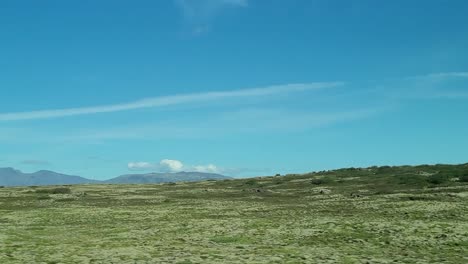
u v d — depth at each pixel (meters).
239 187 108.12
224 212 52.97
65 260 23.75
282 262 22.53
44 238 34.12
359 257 24.12
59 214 52.69
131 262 22.86
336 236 32.06
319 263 22.20
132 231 37.91
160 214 52.12
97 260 23.69
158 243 30.81
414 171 105.69
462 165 105.62
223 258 23.95
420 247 27.55
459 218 38.91
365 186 88.94
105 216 50.84
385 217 41.75
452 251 26.14
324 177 113.19
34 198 81.31
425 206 46.88
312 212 50.34
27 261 23.45
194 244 30.27
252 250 27.11
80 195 88.62
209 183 127.25
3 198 80.88
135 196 86.50
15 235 35.16
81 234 36.72
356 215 44.69
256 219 43.44
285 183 109.31
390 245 28.53
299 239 31.50
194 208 59.12
